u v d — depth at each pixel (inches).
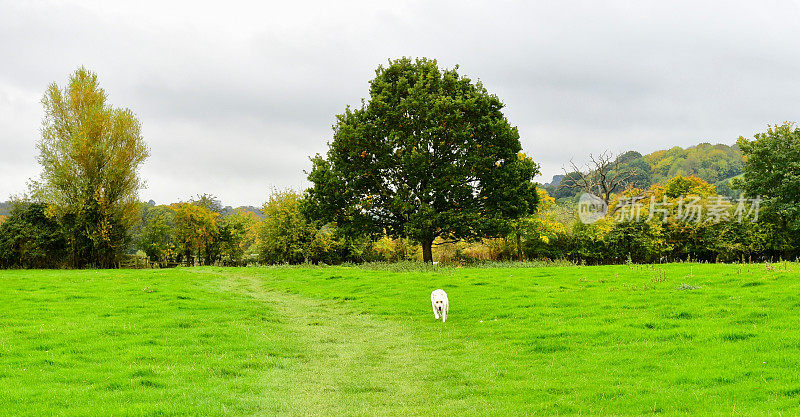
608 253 2506.2
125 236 2380.7
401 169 1754.4
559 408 402.6
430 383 513.7
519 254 2255.2
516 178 1660.9
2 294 1041.5
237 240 2768.2
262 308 1008.2
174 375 504.7
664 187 3144.7
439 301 857.5
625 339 603.5
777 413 338.6
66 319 789.9
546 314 799.1
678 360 503.2
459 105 1674.5
